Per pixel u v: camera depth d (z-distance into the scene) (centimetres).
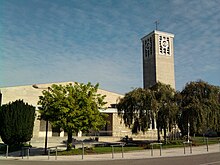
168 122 3181
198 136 4869
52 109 2606
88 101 2622
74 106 2575
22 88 4750
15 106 3177
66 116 2559
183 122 3173
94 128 2647
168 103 3195
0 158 2409
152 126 3372
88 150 2677
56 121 2558
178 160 1870
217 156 2080
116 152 2584
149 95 3200
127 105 3306
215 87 3384
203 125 3108
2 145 3531
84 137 4428
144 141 3991
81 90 2728
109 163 1820
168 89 3338
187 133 3281
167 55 7244
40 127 4438
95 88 2773
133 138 4628
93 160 2061
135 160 1966
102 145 3406
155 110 3152
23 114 3194
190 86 3400
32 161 2097
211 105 3244
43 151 2894
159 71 7050
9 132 3111
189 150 2627
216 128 3300
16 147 3222
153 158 2069
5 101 4612
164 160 1900
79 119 2575
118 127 4762
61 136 4462
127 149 2786
